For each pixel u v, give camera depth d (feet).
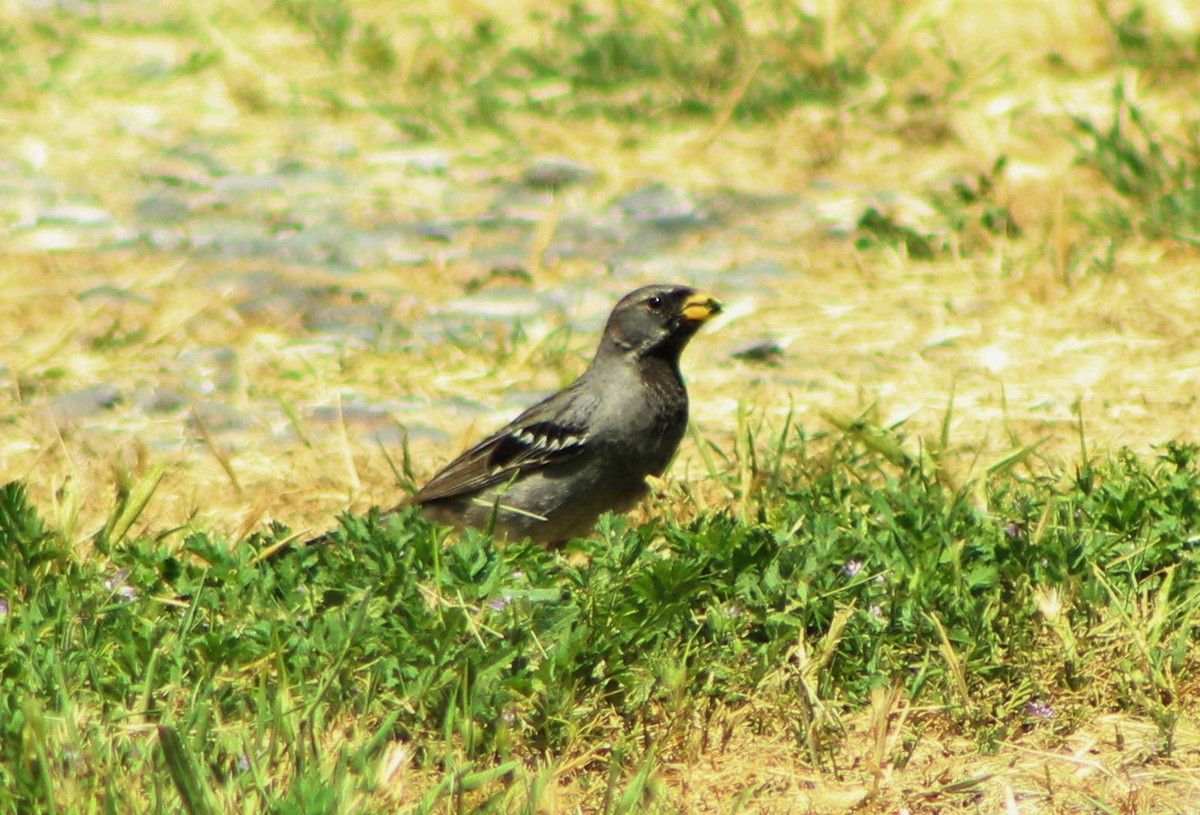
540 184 59.00
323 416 41.93
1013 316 48.03
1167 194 54.44
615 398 32.42
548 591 25.53
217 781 20.49
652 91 65.82
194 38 73.46
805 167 60.08
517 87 66.90
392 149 62.39
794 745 23.81
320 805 19.75
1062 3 71.20
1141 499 29.01
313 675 23.71
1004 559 26.91
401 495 36.65
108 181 58.70
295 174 59.77
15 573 26.91
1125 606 25.94
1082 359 44.68
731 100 63.21
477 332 47.91
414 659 23.67
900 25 69.15
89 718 22.41
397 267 52.60
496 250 53.62
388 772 21.11
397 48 71.05
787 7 72.02
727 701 24.44
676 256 53.47
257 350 46.32
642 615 25.00
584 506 32.86
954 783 22.81
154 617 25.70
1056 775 23.13
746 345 46.32
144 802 20.59
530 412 33.06
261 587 25.98
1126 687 24.84
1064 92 64.23
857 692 24.70
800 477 34.55
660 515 33.24
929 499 29.78
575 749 23.13
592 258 53.42
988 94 64.39
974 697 24.67
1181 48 66.08
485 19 73.87
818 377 44.21
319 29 72.95
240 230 54.90
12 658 23.68
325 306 49.49
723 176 59.36
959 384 43.27
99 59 70.74
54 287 50.29
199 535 27.78
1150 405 40.98
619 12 71.51
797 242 54.24
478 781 21.11
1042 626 25.80
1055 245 50.72
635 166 60.23
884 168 59.77
